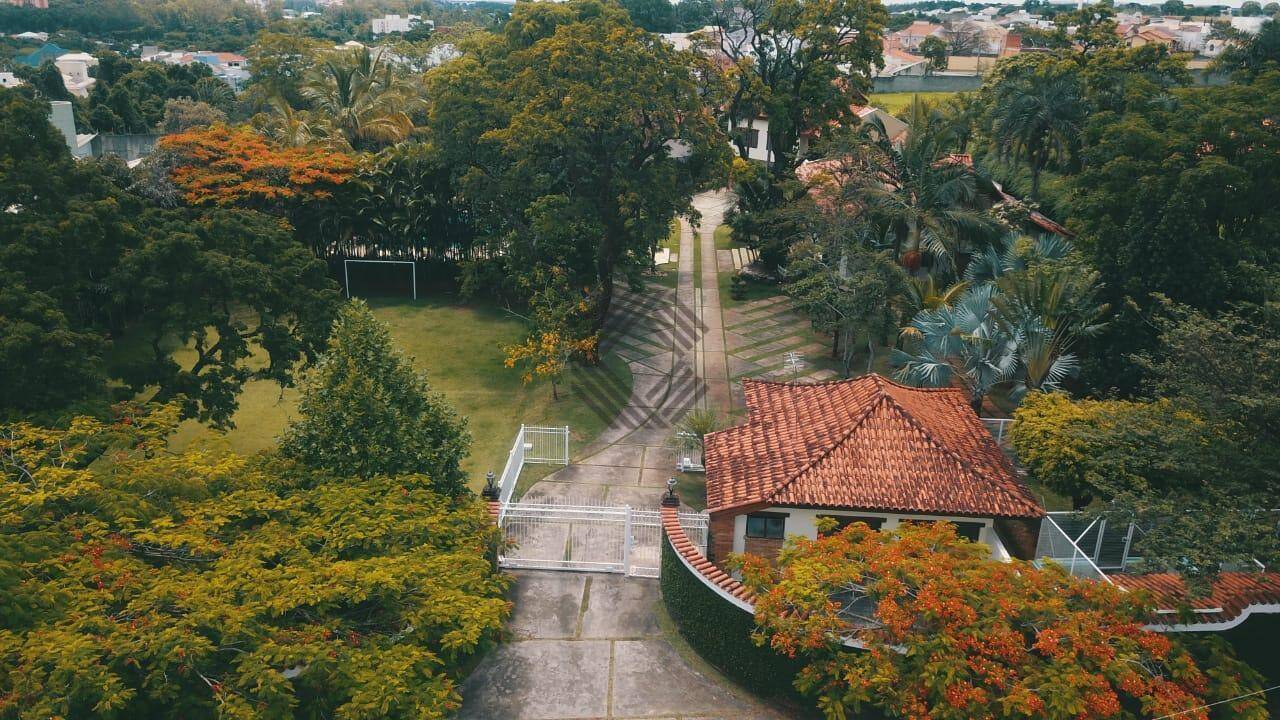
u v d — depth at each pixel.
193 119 72.50
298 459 22.03
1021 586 17.05
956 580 16.81
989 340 29.22
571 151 36.56
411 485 21.25
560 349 34.88
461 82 40.81
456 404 34.34
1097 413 23.52
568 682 19.59
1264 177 32.41
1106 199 32.97
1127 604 16.97
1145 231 30.47
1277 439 19.77
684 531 22.44
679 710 18.84
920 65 115.69
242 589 16.39
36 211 24.73
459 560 19.05
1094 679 15.21
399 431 22.02
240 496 19.62
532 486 28.84
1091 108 46.56
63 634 13.84
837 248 36.72
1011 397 30.20
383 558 18.30
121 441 20.31
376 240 46.41
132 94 84.56
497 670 19.92
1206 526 18.05
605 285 39.16
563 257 40.88
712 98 39.94
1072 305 29.75
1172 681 16.36
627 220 39.81
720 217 61.38
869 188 38.97
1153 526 19.45
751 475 23.09
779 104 46.84
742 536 22.61
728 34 52.03
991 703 15.52
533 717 18.56
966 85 104.56
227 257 26.56
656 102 35.66
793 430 24.78
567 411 34.06
